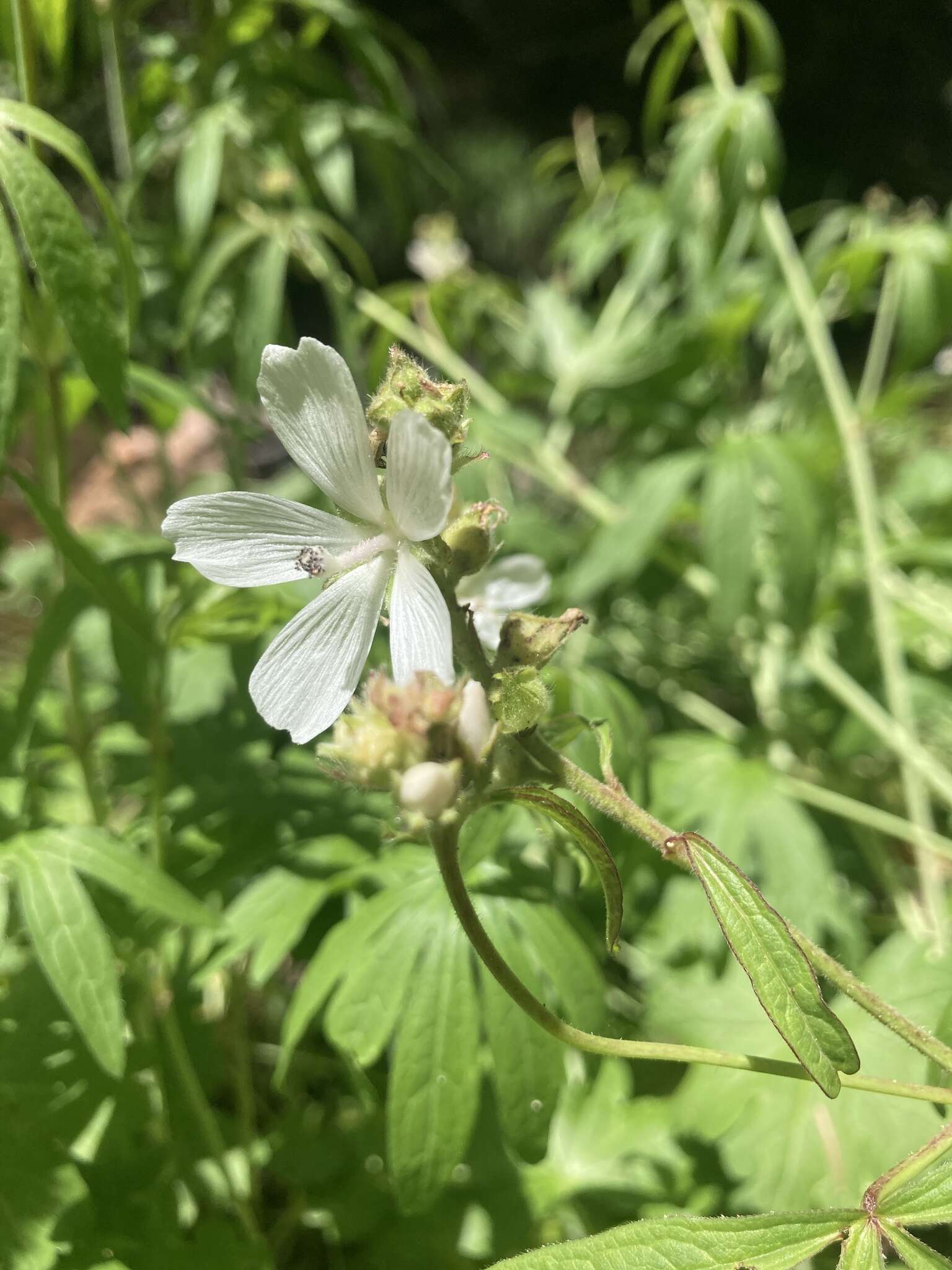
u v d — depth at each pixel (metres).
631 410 0.22
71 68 0.18
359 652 0.08
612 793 0.07
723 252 0.20
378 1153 0.13
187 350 0.17
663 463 0.17
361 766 0.07
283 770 0.15
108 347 0.10
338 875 0.12
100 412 0.26
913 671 0.21
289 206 0.19
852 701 0.17
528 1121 0.10
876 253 0.21
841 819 0.18
